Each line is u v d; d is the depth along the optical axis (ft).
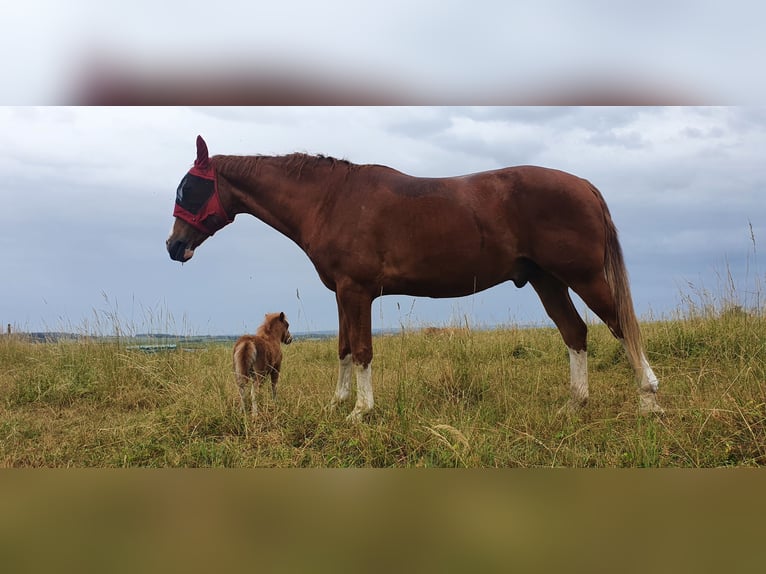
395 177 16.08
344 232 15.71
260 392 17.25
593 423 13.46
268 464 12.25
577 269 15.35
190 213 17.38
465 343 21.52
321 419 14.70
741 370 15.06
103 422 16.19
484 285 16.06
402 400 14.76
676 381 17.22
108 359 22.09
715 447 11.42
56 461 12.90
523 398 16.62
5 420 16.65
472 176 16.05
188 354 23.77
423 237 15.39
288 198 16.74
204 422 15.06
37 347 26.23
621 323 15.42
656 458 11.10
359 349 15.55
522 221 15.44
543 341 25.73
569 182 15.46
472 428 12.80
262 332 17.95
